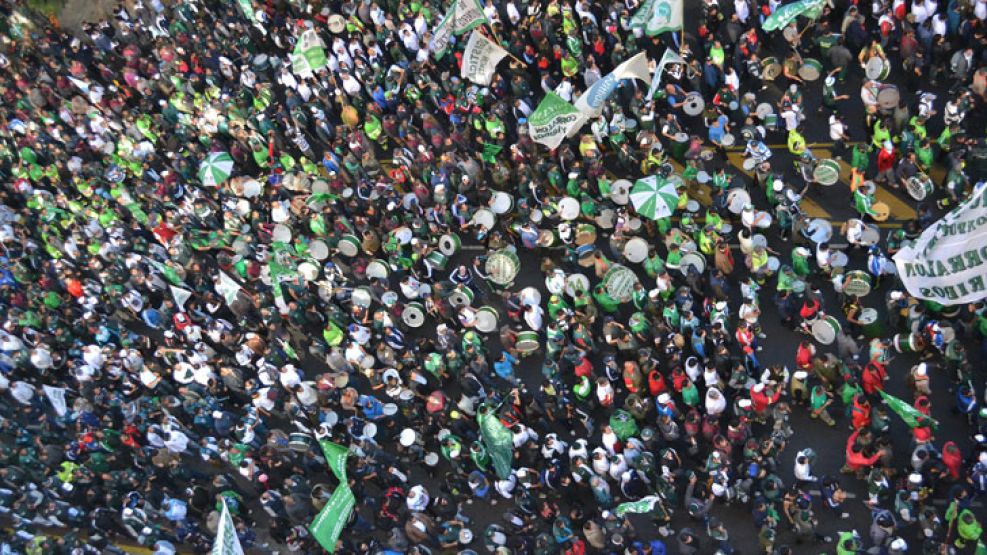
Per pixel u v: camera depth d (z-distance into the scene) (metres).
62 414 28.53
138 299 31.00
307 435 26.06
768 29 29.14
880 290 26.53
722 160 30.78
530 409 26.02
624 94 31.39
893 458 23.92
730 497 23.45
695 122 31.69
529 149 30.86
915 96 30.00
